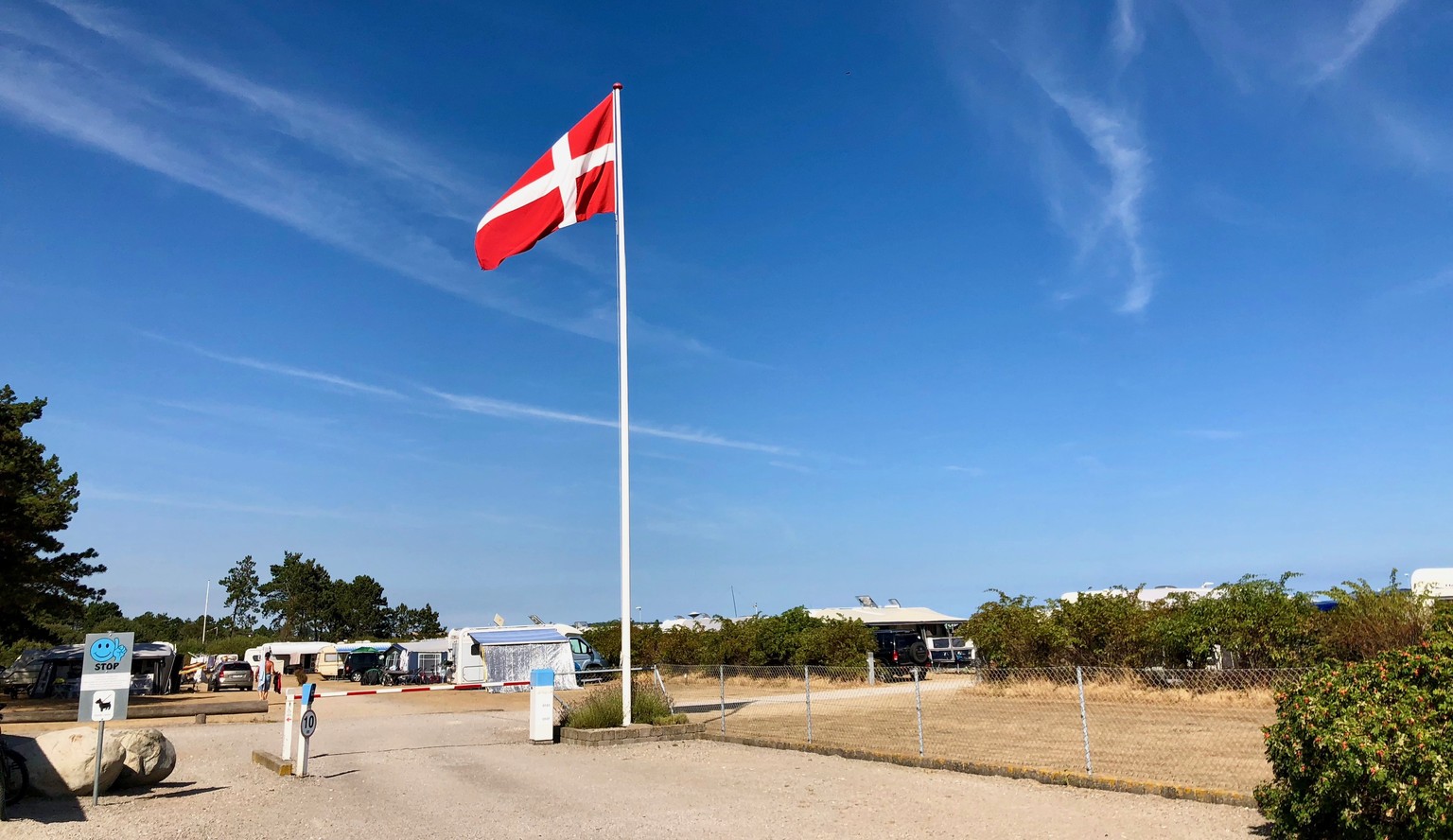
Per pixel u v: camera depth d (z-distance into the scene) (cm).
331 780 1271
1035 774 1127
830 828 895
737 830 895
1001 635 2503
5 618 3609
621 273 1842
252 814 1013
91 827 946
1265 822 852
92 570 3616
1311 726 701
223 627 13888
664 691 1952
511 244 1909
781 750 1502
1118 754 1298
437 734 1922
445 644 5284
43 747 1148
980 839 830
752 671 3562
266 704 2645
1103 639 2302
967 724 1761
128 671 1267
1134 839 812
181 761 1521
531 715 1716
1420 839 627
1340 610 1873
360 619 13075
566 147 1888
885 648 3512
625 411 1805
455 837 885
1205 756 1255
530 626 4434
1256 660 1988
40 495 3506
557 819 962
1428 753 621
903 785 1125
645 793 1117
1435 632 722
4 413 3156
